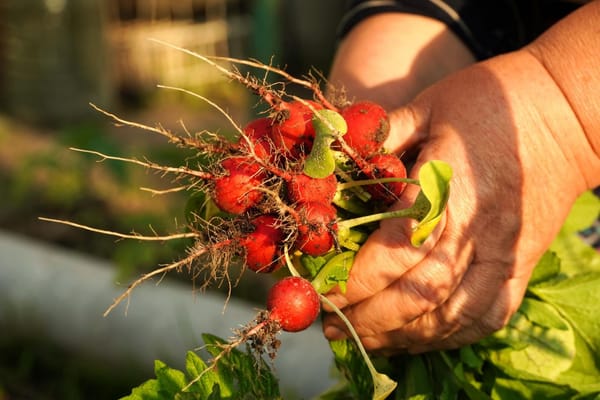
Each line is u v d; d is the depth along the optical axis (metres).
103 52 2.53
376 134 0.51
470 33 0.67
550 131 0.53
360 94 0.65
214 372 0.52
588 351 0.59
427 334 0.55
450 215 0.52
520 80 0.53
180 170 0.50
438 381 0.59
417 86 0.66
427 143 0.54
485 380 0.59
